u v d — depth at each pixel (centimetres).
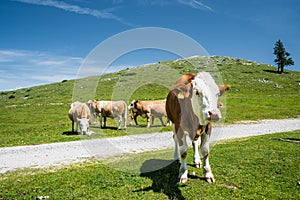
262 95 5975
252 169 877
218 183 739
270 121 2719
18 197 680
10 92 8706
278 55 10219
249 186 719
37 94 7562
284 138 1596
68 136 1861
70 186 755
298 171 859
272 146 1298
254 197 646
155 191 694
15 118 3353
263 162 964
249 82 7831
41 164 1088
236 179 772
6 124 2830
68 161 1130
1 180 854
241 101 4753
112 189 721
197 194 660
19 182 817
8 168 1034
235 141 1517
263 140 1509
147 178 802
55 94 7212
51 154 1279
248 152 1144
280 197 648
